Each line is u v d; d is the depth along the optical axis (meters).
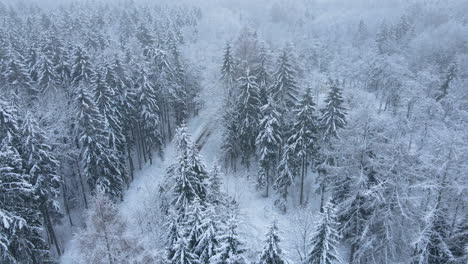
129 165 42.75
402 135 29.30
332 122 28.73
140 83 38.34
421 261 17.34
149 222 29.06
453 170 17.41
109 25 77.81
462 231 17.62
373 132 22.62
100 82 33.84
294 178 34.72
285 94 35.06
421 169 19.78
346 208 22.81
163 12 99.44
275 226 14.87
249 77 34.00
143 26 61.69
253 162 39.31
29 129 25.94
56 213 30.84
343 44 100.62
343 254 26.03
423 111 37.19
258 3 139.12
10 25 65.88
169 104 46.25
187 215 21.50
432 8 109.44
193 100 47.66
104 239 21.64
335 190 26.25
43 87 39.88
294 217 29.86
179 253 18.41
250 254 18.19
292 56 43.19
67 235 33.16
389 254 22.17
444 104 39.78
